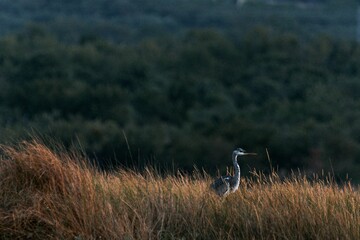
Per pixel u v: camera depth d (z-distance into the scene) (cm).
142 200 1139
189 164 5088
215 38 9350
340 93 7544
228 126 5769
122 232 1073
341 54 8844
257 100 7650
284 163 5428
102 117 6500
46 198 1115
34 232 1087
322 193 1184
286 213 1127
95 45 8725
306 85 7856
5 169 1151
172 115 6944
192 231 1112
